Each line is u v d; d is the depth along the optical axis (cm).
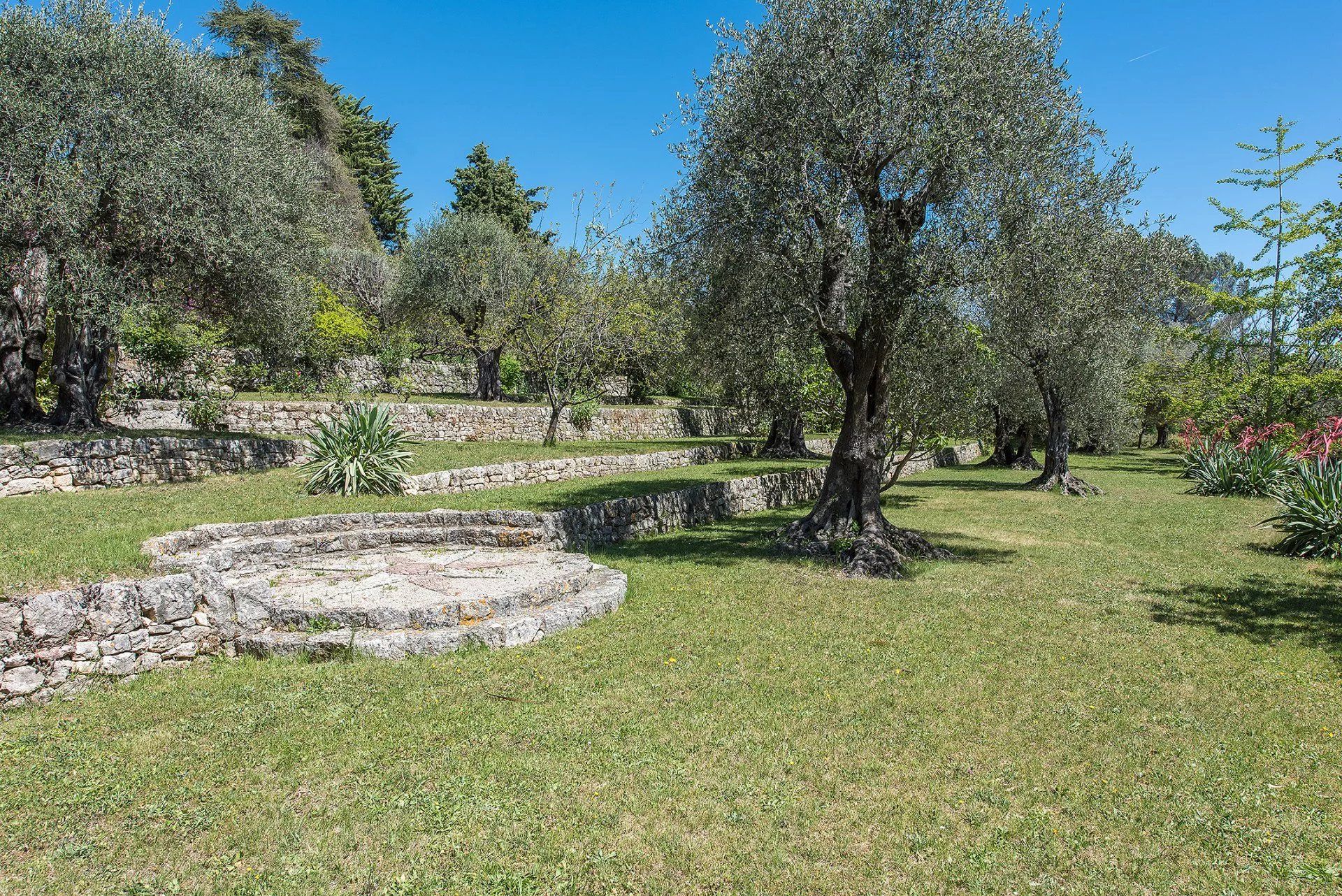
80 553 699
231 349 2098
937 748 486
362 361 2583
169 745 467
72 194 1108
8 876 344
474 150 4709
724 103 987
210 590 619
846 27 912
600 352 2227
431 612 669
